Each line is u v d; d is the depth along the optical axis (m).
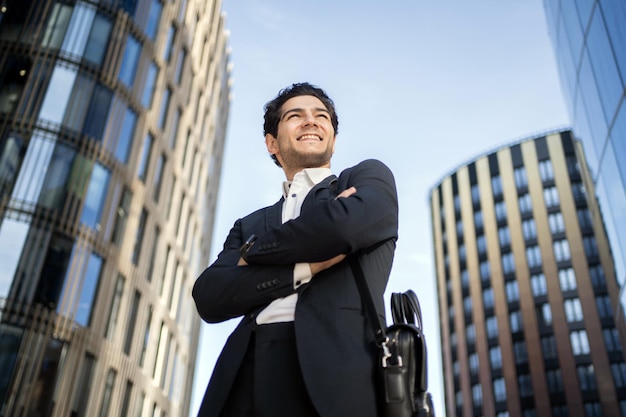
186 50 34.31
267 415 1.39
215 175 42.97
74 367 20.16
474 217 77.50
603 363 61.47
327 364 1.38
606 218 20.33
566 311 65.50
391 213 1.68
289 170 2.08
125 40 26.06
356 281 1.58
